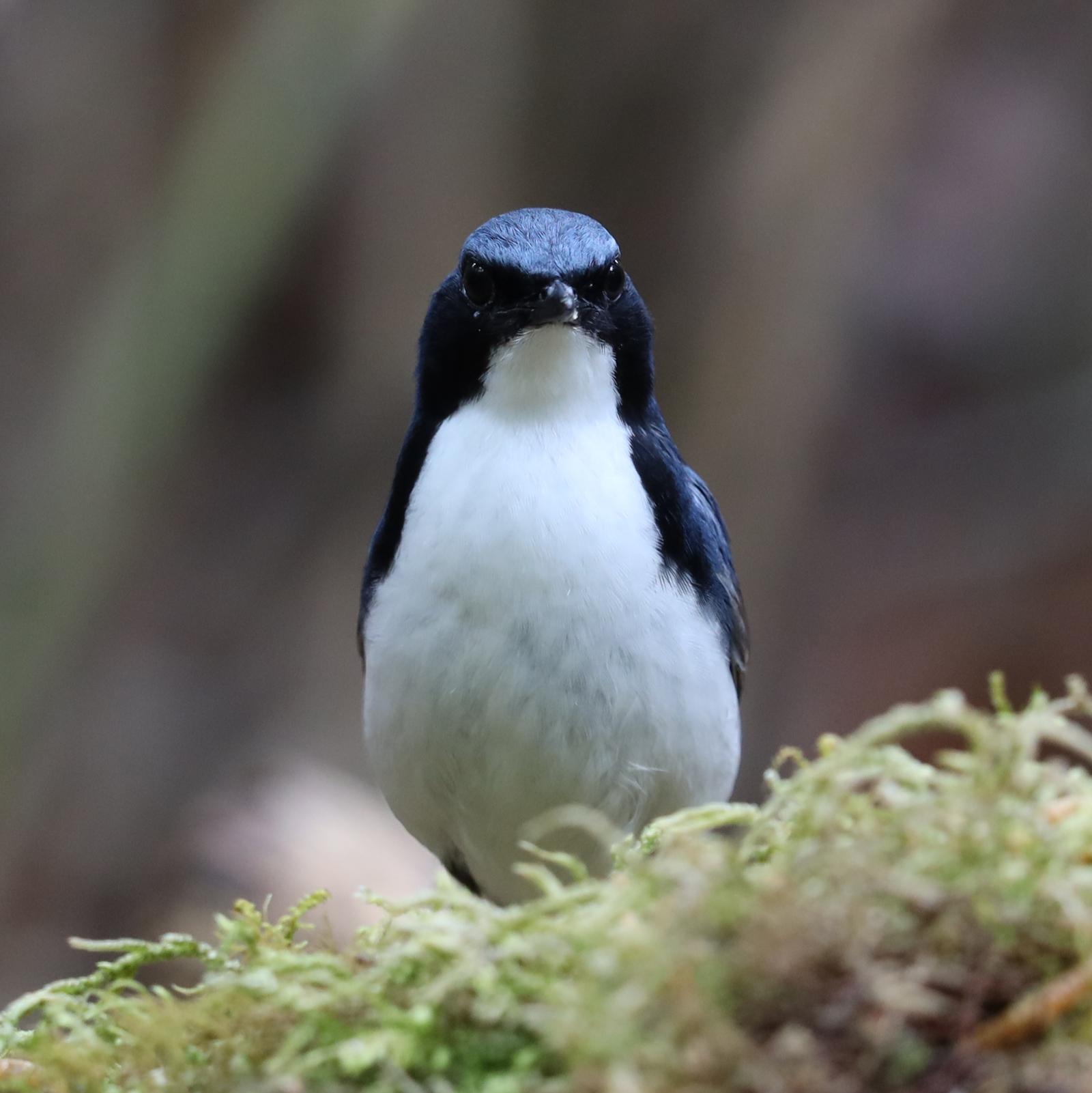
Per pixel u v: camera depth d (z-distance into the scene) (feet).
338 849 33.78
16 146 51.70
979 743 11.79
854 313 60.49
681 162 46.14
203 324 44.21
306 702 51.47
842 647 58.90
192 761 52.85
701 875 11.09
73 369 44.98
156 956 13.98
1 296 50.67
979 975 10.69
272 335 59.06
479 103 46.78
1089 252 63.16
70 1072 12.44
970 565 60.03
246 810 34.96
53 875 49.14
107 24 51.75
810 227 45.88
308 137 43.55
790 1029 10.48
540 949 11.61
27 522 44.91
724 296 46.32
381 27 42.98
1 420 49.83
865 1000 10.49
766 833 12.82
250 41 43.37
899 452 61.57
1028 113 63.46
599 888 12.18
